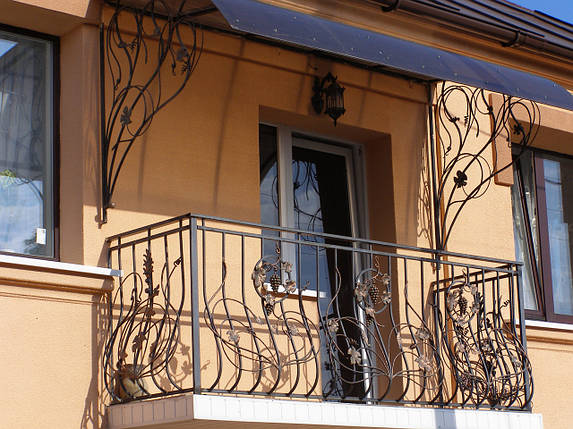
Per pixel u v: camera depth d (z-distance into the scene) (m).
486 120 9.21
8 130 6.90
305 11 7.69
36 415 6.16
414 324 8.29
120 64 7.06
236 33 7.62
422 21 8.22
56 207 6.93
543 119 9.56
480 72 7.38
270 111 7.98
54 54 7.16
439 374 7.42
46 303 6.34
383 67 8.42
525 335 8.01
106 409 6.44
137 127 7.07
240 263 7.36
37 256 6.79
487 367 7.85
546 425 8.78
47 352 6.28
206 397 5.96
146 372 6.25
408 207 8.56
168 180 7.15
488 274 8.84
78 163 6.84
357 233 8.68
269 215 8.21
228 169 7.48
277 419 6.28
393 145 8.59
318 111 8.16
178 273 7.02
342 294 8.53
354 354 6.89
